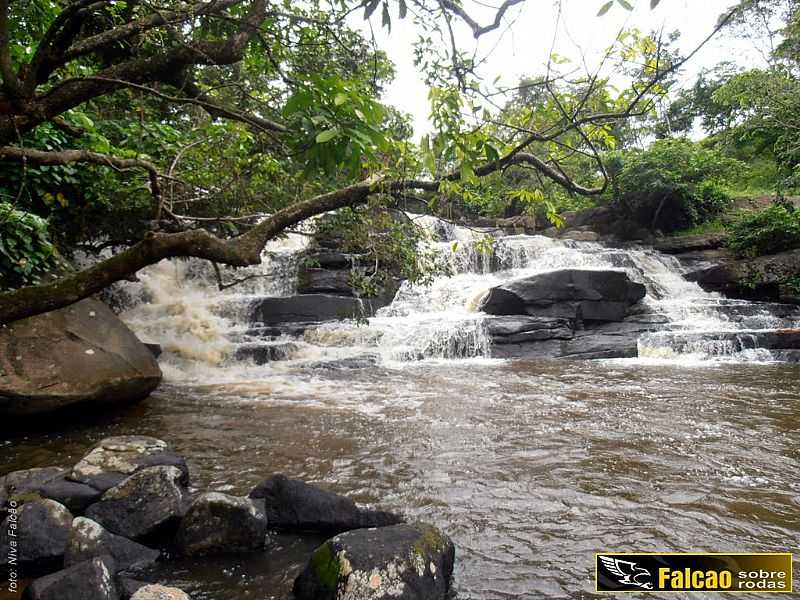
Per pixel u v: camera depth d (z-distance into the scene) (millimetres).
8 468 4402
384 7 2541
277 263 13453
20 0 5062
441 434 5355
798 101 16562
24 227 6117
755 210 18734
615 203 21156
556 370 9383
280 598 2512
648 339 11359
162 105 7965
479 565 2838
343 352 10289
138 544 2893
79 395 5434
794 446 4875
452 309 13203
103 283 2545
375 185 3391
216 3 3271
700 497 3738
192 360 9461
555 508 3570
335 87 2396
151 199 7230
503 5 2451
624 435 5250
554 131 3215
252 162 5965
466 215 19000
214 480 4117
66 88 2805
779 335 10891
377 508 3428
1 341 5344
